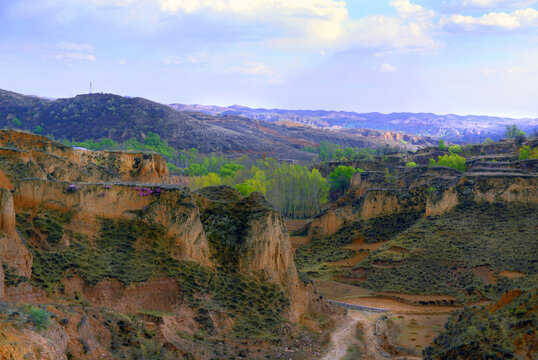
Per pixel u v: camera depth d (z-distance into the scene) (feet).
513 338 133.90
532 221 280.51
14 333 97.04
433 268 268.62
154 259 174.29
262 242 199.93
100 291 154.92
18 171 209.56
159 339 144.05
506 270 252.01
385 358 173.88
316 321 200.23
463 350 143.74
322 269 309.42
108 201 183.42
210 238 201.05
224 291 182.19
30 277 140.67
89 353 118.83
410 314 231.91
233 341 162.91
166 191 189.78
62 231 166.40
